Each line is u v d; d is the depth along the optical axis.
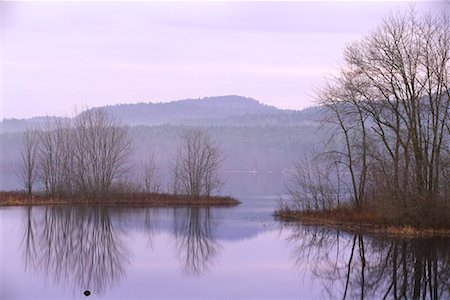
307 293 22.92
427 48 40.59
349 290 23.48
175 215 57.50
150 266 29.28
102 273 27.38
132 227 46.31
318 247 35.28
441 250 32.50
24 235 41.00
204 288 23.69
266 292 23.17
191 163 88.12
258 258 31.62
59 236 40.66
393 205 41.16
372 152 45.41
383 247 33.94
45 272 27.75
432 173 40.31
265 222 50.41
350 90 44.75
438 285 24.23
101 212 60.31
